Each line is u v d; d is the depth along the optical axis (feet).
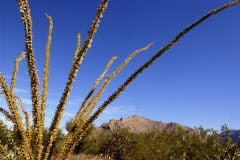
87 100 6.32
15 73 6.11
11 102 5.91
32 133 5.98
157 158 54.95
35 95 5.94
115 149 66.59
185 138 49.90
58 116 5.95
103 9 5.89
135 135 71.15
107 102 5.94
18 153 6.03
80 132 6.00
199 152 44.06
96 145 66.64
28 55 5.88
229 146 26.02
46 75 6.12
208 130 46.47
